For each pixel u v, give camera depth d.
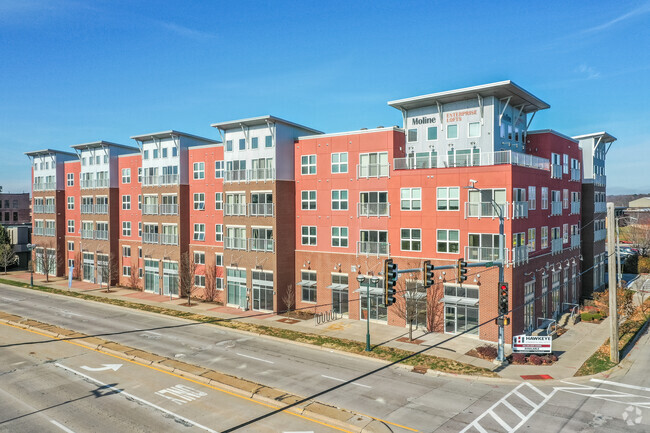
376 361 26.41
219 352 28.25
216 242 45.66
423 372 24.44
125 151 57.16
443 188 32.28
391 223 34.84
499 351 25.78
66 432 17.50
